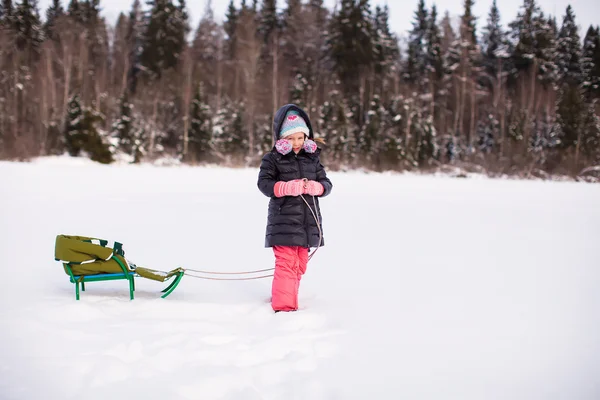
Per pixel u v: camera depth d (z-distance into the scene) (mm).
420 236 7035
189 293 3848
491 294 3916
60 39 41875
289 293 3443
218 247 5863
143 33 47750
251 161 35094
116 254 3539
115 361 2416
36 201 10023
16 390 2145
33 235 6336
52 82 36219
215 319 3213
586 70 50156
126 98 35031
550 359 2607
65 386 2195
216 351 2600
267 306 3492
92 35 46562
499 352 2691
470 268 4926
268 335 2904
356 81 45125
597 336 2957
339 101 39688
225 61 48031
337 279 4418
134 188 13969
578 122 39375
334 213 9641
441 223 8477
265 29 50406
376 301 3668
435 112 45656
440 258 5445
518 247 6250
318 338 2838
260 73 43156
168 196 11977
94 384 2213
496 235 7258
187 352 2566
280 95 42000
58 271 4445
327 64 48344
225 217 8578
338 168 35125
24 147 29719
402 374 2391
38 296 3551
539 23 49656
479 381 2338
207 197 11969
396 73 44344
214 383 2232
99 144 30891
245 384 2246
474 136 42281
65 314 3148
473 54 48281
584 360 2600
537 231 7730
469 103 45812
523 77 45875
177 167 31656
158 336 2809
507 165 37125
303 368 2432
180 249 5664
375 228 7715
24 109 36250
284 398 2146
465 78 44875
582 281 4391
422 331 2998
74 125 31141
